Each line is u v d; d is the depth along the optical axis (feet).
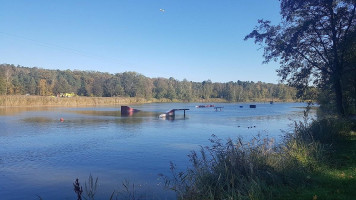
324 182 26.78
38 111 191.31
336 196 22.86
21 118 136.77
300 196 23.45
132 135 85.15
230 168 27.68
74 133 88.89
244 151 31.01
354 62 62.13
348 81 72.38
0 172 44.37
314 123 49.80
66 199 32.81
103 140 75.41
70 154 57.47
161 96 484.74
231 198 22.88
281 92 567.18
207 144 69.00
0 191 35.65
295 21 67.97
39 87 400.26
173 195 31.65
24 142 71.82
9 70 414.82
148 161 50.88
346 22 62.03
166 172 43.11
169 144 69.15
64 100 295.07
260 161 29.58
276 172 27.71
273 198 23.39
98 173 43.47
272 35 69.77
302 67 69.97
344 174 28.86
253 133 89.61
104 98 351.25
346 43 57.98
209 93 549.54
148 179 39.29
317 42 65.98
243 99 553.64
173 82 552.00
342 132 51.75
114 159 52.75
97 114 172.45
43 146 66.28
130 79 454.40
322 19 64.13
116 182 38.29
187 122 129.90
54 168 46.83
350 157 35.94
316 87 74.02
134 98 408.87
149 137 81.15
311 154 33.78
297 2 62.80
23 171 44.91
